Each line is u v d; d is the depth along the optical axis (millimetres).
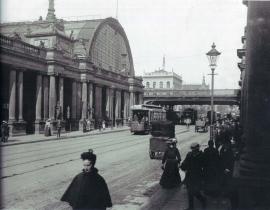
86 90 48656
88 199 5656
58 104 40438
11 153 21281
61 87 42125
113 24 63750
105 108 62219
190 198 8852
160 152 19781
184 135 42312
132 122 43219
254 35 7914
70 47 51562
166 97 79562
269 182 7387
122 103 69562
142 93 74375
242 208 7500
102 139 34469
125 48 71938
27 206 9281
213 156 9109
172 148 12352
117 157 20172
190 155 9078
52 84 39812
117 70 67812
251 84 7938
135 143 29719
